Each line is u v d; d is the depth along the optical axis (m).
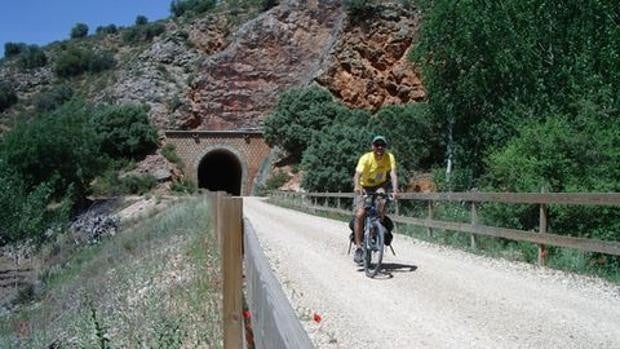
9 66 115.50
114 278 14.16
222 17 90.25
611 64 19.00
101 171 54.28
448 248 14.07
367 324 7.02
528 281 9.64
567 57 21.41
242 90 79.19
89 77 108.06
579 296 8.48
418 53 27.03
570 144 15.73
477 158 27.34
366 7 70.75
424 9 27.27
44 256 28.08
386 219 10.37
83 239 28.31
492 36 22.95
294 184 62.16
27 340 10.95
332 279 9.80
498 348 6.04
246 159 70.25
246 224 5.70
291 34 81.00
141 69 86.00
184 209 23.64
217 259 10.86
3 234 32.72
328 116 66.75
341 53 70.62
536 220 14.84
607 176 15.30
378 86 69.06
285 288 9.05
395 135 44.53
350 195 25.09
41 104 99.75
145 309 9.22
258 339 3.69
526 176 15.85
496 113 24.38
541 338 6.36
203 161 72.19
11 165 42.97
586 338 6.36
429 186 41.88
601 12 19.95
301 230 18.91
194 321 7.70
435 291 8.80
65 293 15.25
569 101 20.89
